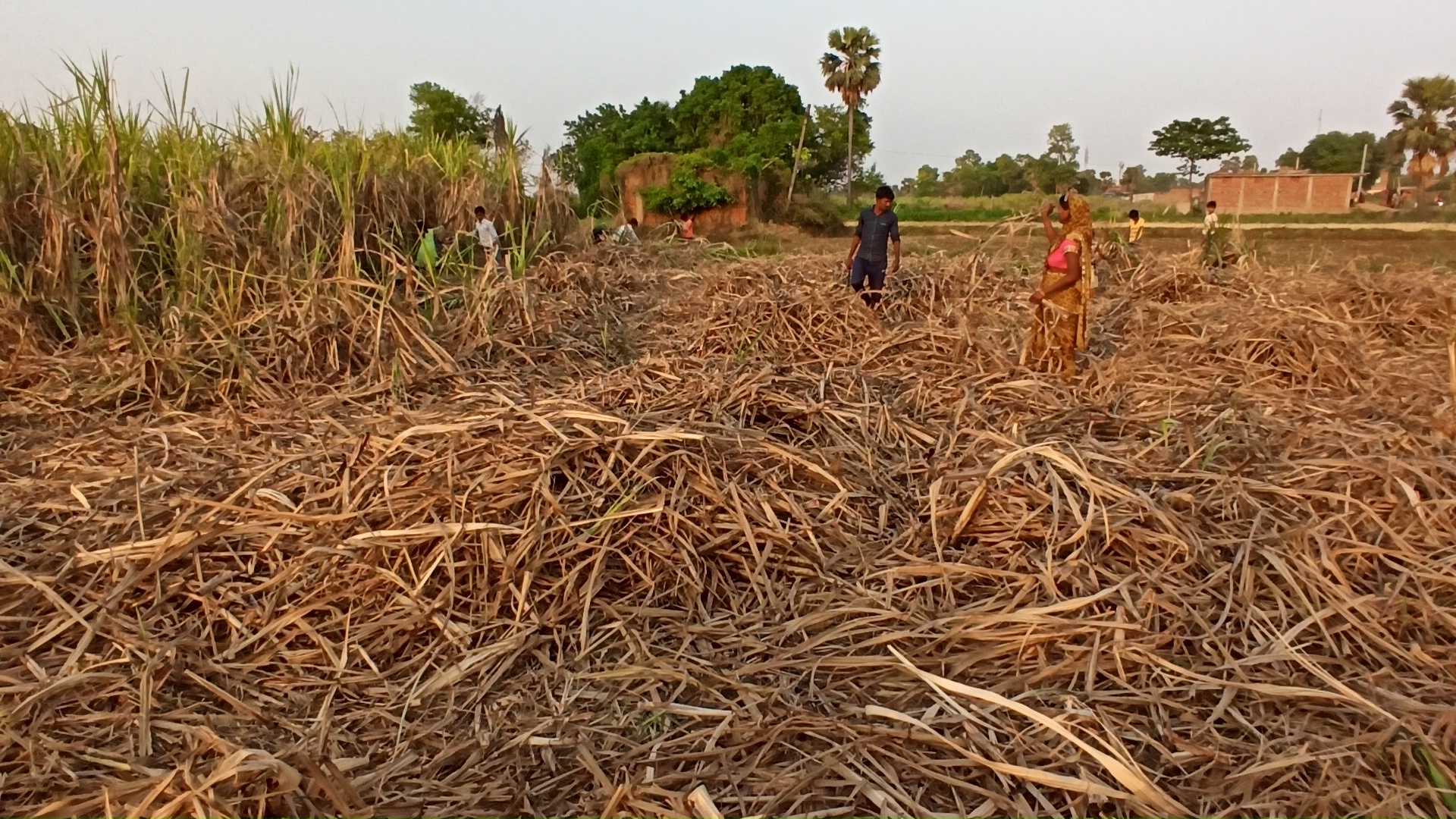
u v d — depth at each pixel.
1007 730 2.41
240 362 5.29
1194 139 55.50
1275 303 6.97
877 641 2.81
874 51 36.66
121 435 4.44
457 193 9.74
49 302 5.84
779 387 4.82
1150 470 3.80
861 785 2.21
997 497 3.60
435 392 5.45
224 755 2.25
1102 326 7.25
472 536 3.15
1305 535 3.20
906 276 8.59
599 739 2.46
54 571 3.07
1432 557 3.18
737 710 2.56
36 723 2.38
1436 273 8.58
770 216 29.78
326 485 3.54
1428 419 4.51
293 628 2.88
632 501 3.35
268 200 6.82
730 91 33.97
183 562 3.13
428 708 2.60
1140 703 2.53
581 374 6.06
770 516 3.44
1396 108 41.09
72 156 6.37
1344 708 2.47
